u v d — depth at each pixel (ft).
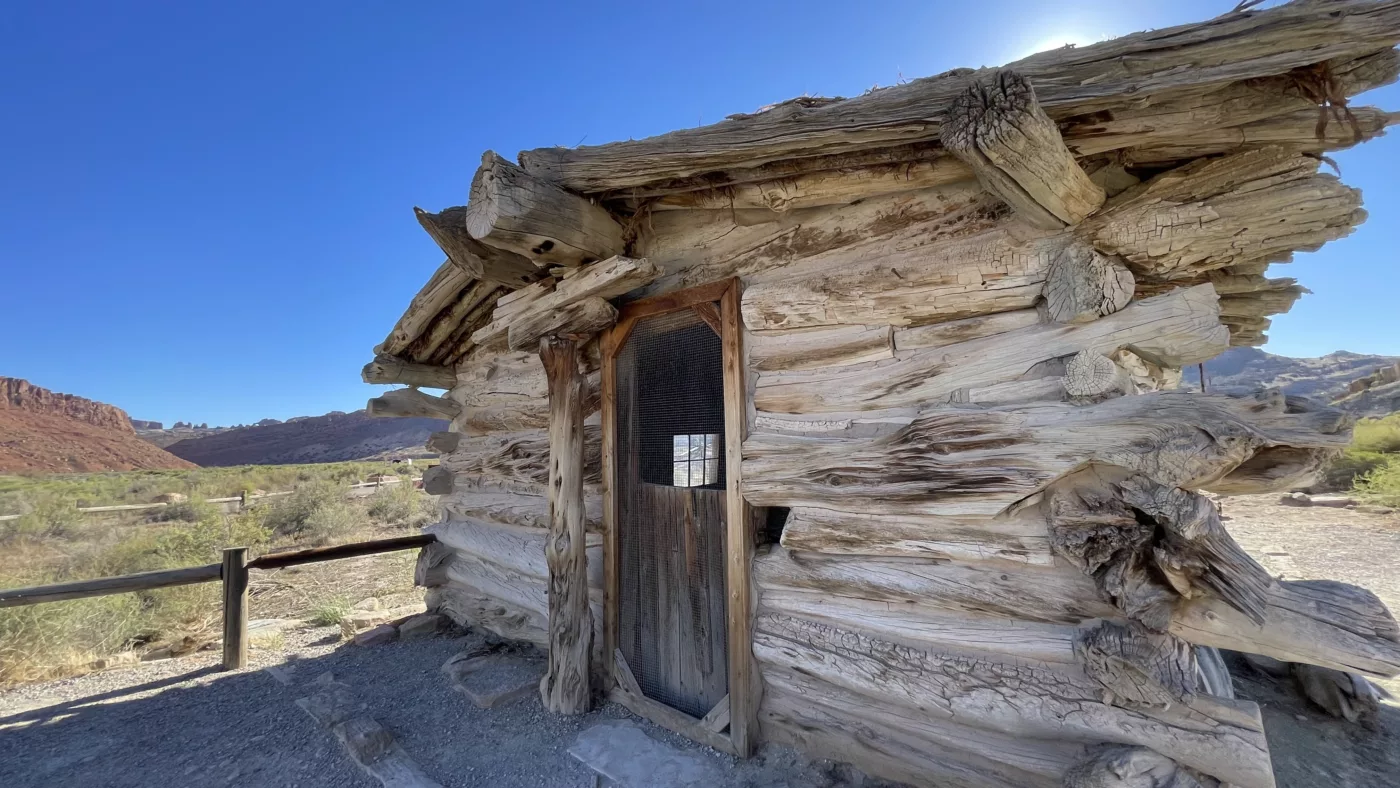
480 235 9.97
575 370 12.67
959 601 8.09
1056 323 7.59
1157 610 6.27
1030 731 7.44
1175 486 6.08
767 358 10.42
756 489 10.07
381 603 24.00
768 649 10.01
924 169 8.31
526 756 10.70
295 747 11.44
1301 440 5.39
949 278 8.42
